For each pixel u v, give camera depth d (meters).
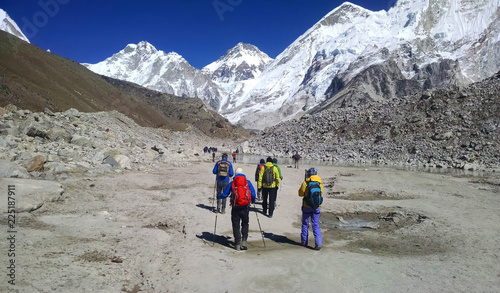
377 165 39.38
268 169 11.09
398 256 7.09
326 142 56.72
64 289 4.48
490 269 6.07
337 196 15.95
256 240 8.21
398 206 13.07
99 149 20.92
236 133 132.38
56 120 23.86
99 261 5.71
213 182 17.98
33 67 60.56
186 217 9.75
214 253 6.61
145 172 19.73
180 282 5.12
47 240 6.34
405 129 48.75
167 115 128.00
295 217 11.42
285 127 74.38
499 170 31.47
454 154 39.31
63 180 12.78
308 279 5.43
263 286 5.09
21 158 12.95
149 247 6.64
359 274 5.73
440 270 6.01
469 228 9.41
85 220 8.40
